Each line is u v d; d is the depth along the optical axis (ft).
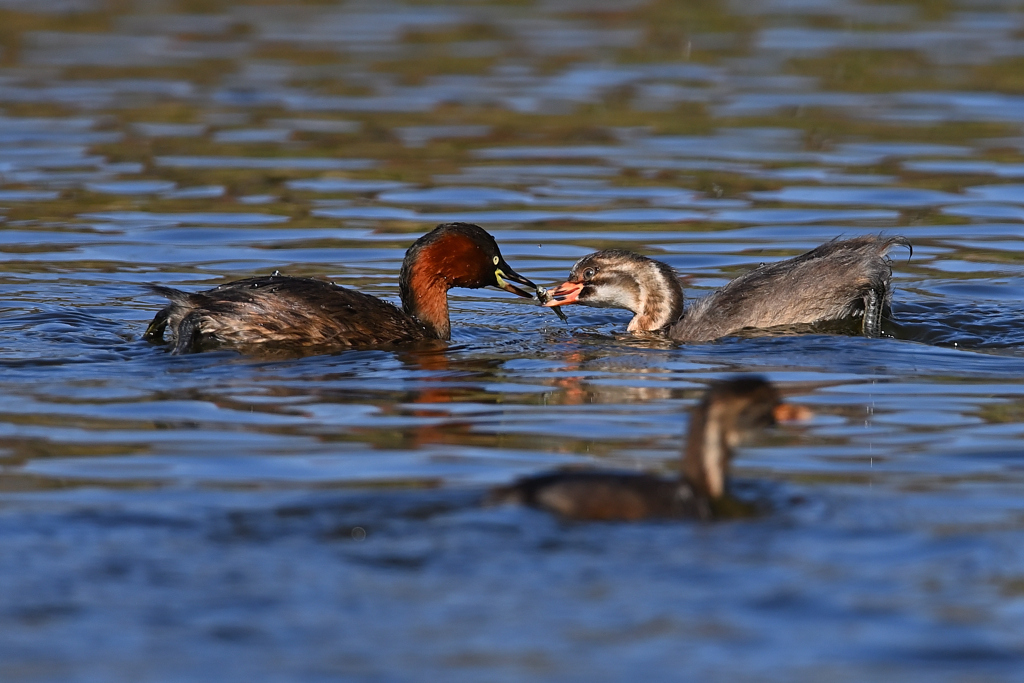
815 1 127.34
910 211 71.87
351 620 26.71
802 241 67.41
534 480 32.37
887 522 31.63
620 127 88.22
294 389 44.68
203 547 29.84
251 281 51.01
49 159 80.12
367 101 93.76
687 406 43.45
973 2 125.59
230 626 26.53
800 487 34.65
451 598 27.55
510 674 25.05
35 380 45.03
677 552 29.60
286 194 75.10
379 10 124.36
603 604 27.32
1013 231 68.59
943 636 26.32
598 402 43.96
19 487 34.50
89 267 62.18
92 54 106.63
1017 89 95.61
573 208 73.10
